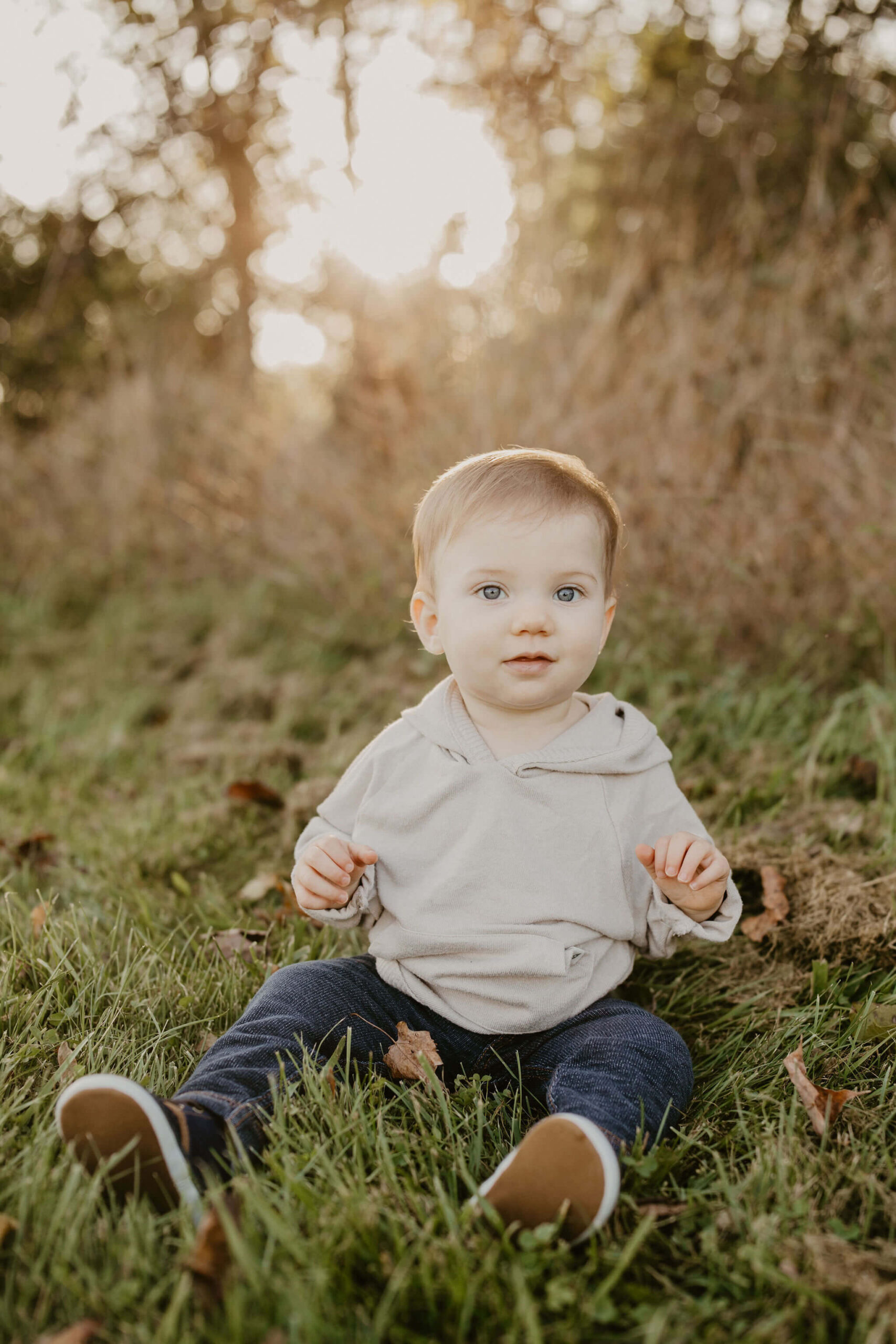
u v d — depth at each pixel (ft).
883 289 13.11
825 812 8.80
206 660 16.15
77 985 6.35
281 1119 4.77
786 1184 4.59
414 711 6.09
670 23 17.84
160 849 9.28
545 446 13.92
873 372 12.57
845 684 11.43
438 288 16.74
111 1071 5.56
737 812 8.71
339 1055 5.39
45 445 22.80
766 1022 6.31
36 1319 3.94
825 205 14.14
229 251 22.52
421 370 16.30
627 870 5.57
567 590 5.52
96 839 9.70
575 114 18.81
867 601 11.50
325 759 11.57
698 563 12.64
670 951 5.77
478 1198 4.33
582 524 5.55
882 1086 5.52
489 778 5.56
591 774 5.62
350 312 17.72
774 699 10.96
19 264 23.53
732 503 12.55
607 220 19.01
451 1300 3.91
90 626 18.16
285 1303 3.82
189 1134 4.53
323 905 5.57
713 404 13.61
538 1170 4.27
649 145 17.72
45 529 21.20
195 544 19.47
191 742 13.10
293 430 18.94
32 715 14.24
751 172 15.55
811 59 16.08
